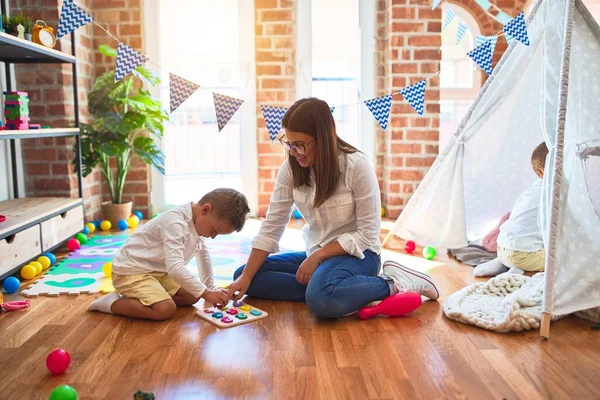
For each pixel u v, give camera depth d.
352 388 1.39
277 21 3.81
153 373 1.49
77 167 3.17
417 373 1.48
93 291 2.23
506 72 2.66
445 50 4.59
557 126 1.79
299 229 3.52
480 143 2.91
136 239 1.99
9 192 3.18
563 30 1.94
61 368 1.49
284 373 1.48
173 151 5.84
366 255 2.00
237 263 2.71
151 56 3.83
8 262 2.29
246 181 3.98
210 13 5.20
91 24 3.74
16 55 2.88
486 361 1.55
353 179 1.92
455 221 2.83
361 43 3.94
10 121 2.67
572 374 1.46
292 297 2.08
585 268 1.79
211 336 1.75
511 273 2.27
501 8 4.15
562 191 1.80
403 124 3.83
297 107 1.81
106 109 3.59
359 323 1.86
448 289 2.27
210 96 5.95
